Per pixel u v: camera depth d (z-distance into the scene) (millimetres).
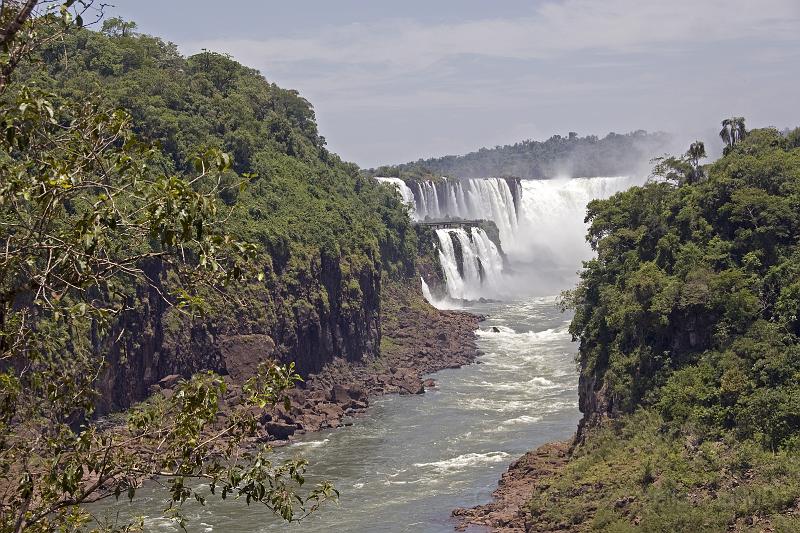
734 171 88750
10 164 23438
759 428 65500
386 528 67812
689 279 78000
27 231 22484
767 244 82000
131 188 22719
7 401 22906
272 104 166000
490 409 103375
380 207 171375
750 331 73875
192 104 137625
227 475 23609
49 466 23078
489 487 76562
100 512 69938
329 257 124812
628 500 63344
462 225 199375
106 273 22750
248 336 106250
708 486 62125
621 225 92875
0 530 21625
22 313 23406
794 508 57312
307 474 81250
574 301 91812
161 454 23797
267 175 136125
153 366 96812
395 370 126062
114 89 120688
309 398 106562
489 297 191000
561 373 121062
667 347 78000
